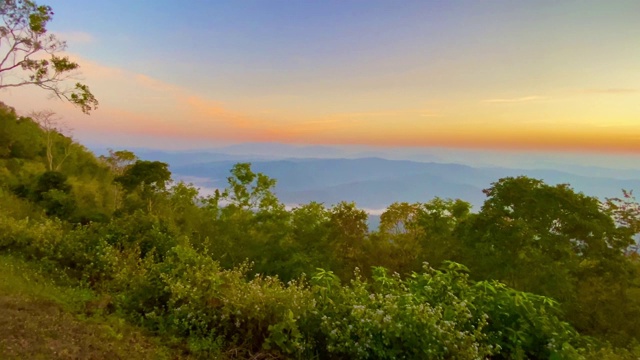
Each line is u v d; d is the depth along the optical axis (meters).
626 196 10.73
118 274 6.47
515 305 4.71
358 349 4.19
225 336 5.01
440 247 11.78
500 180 10.77
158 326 5.24
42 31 21.80
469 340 4.23
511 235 9.67
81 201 18.16
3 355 3.69
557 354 4.27
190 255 6.23
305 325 4.70
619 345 8.30
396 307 4.32
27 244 8.30
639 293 9.71
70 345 4.17
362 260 12.64
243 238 12.24
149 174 16.61
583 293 9.70
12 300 5.11
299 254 11.48
